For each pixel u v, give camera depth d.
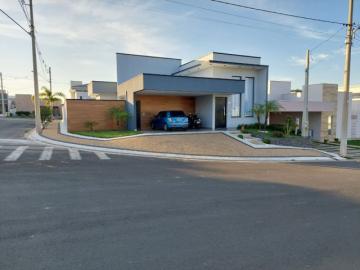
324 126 24.59
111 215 4.98
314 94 25.23
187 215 5.07
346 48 14.58
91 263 3.37
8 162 9.62
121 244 3.89
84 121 20.45
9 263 3.34
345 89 14.67
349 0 14.22
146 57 26.38
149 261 3.45
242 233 4.34
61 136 17.61
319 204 5.88
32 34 18.95
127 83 20.83
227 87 19.20
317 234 4.35
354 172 9.91
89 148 13.79
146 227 4.49
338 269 3.35
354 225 4.74
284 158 13.20
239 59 22.36
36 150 12.47
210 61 20.20
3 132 20.70
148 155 12.51
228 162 11.57
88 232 4.26
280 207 5.63
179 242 3.99
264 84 22.48
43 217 4.82
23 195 6.04
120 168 9.29
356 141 24.33
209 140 15.71
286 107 22.16
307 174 9.27
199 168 9.81
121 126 21.33
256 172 9.39
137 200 5.88
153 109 22.77
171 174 8.58
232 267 3.35
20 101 61.69
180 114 20.00
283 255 3.67
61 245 3.82
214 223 4.72
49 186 6.80
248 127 21.91
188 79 18.08
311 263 3.48
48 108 34.22
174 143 14.70
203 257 3.58
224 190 6.84
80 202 5.66
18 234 4.13
